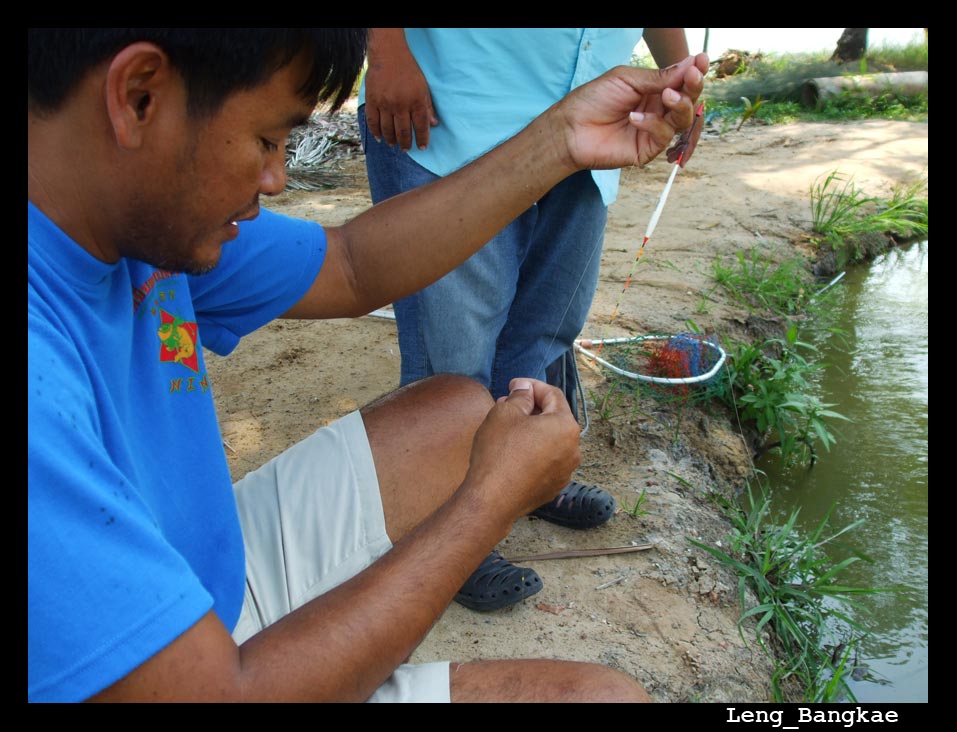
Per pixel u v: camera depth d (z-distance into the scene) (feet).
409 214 5.24
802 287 14.71
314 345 10.94
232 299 4.98
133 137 3.19
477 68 6.38
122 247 3.51
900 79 28.60
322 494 4.89
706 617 7.01
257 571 4.74
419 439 5.10
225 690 3.22
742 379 10.87
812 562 8.00
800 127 25.66
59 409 2.99
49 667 2.90
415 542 3.80
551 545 7.66
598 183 6.98
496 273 6.72
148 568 3.09
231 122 3.30
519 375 7.94
